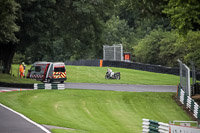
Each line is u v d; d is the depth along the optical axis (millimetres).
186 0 70938
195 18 70438
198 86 103500
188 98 84875
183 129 49062
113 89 110000
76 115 68688
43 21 138875
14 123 50562
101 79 146375
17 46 147125
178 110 84562
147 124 54812
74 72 172000
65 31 148375
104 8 151375
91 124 59969
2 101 75125
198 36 127125
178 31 73188
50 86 102188
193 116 79000
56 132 44438
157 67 177000
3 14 111500
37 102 79125
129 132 57344
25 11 132625
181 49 196125
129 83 134250
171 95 100875
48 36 143000
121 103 87562
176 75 170250
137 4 102250
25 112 61750
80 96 92188
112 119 69312
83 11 139750
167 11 72500
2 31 114312
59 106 76812
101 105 83000
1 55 142750
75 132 46312
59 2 141250
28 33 136875
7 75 133000
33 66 130375
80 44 157500
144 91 107625
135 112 79438
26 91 95312
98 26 153000
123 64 190750
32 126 48469
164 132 51250
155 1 99812
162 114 80375
